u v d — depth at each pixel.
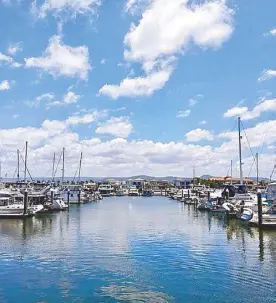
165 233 54.59
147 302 25.08
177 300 25.38
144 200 171.88
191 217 81.31
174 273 31.47
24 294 26.50
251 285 28.27
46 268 33.03
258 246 42.84
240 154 91.38
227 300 25.33
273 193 76.88
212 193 109.00
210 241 46.66
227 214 76.81
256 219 57.06
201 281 29.30
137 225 65.31
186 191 160.38
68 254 38.59
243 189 90.44
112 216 83.69
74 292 26.95
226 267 33.28
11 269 32.62
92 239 48.53
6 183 106.25
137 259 36.50
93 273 31.48
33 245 43.78
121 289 27.58
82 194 138.75
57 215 84.12
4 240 47.38
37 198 90.56
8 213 70.50
